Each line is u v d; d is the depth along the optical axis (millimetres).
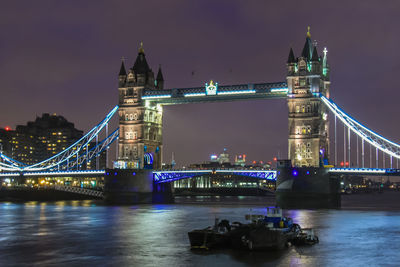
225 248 70250
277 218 75375
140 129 190875
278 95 171125
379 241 77812
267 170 171250
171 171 187500
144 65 197000
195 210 146875
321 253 66938
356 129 163000
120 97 195125
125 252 68625
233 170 177250
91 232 90250
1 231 92125
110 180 188875
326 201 154875
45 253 68438
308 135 163125
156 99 189875
